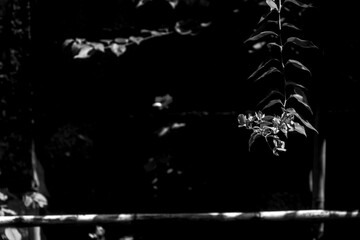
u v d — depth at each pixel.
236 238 2.91
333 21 2.79
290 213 2.39
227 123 2.91
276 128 2.25
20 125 2.86
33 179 2.86
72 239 2.90
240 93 2.91
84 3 2.91
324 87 2.80
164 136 2.91
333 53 2.84
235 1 2.90
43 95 2.91
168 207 2.91
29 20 2.85
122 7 2.91
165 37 2.90
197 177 2.91
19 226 2.36
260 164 2.91
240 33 2.90
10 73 2.85
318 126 2.79
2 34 2.84
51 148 2.91
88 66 2.90
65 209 2.91
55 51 2.90
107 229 2.90
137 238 2.90
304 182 2.91
